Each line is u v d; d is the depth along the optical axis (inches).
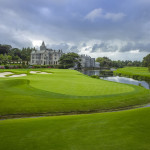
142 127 254.8
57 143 210.2
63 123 303.7
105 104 549.0
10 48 7229.3
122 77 2458.2
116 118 316.8
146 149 183.9
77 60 5290.4
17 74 1654.8
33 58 5738.2
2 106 462.3
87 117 351.3
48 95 595.8
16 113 448.1
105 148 191.2
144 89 827.4
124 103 579.2
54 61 5767.7
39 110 473.4
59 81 1028.5
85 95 626.2
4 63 3991.1
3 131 262.8
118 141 207.0
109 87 845.2
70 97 586.2
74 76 1614.2
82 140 216.5
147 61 7249.0
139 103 604.7
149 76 2385.6
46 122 316.8
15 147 202.7
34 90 666.8
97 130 252.2
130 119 301.6
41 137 233.1
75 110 498.0
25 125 297.0
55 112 476.4
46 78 1262.3
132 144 197.3
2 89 617.0
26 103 496.4
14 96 536.7
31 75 1552.7
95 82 1082.7
